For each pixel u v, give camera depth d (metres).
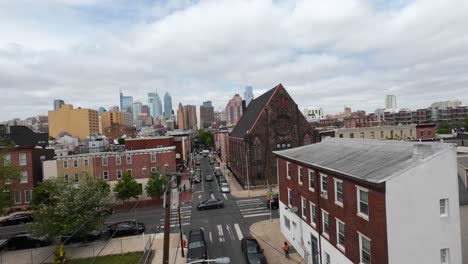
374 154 19.69
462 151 27.19
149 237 31.75
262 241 29.55
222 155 107.69
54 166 52.47
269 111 57.12
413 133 79.19
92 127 173.50
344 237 19.25
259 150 56.62
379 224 15.45
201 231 29.17
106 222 38.88
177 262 26.09
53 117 153.75
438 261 15.50
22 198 50.72
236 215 38.59
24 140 65.50
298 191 26.73
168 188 14.55
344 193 19.00
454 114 148.25
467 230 19.11
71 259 27.94
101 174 50.94
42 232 29.11
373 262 16.16
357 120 164.25
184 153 87.94
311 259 24.48
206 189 56.25
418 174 15.20
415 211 15.20
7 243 32.25
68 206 29.34
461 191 19.69
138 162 51.31
